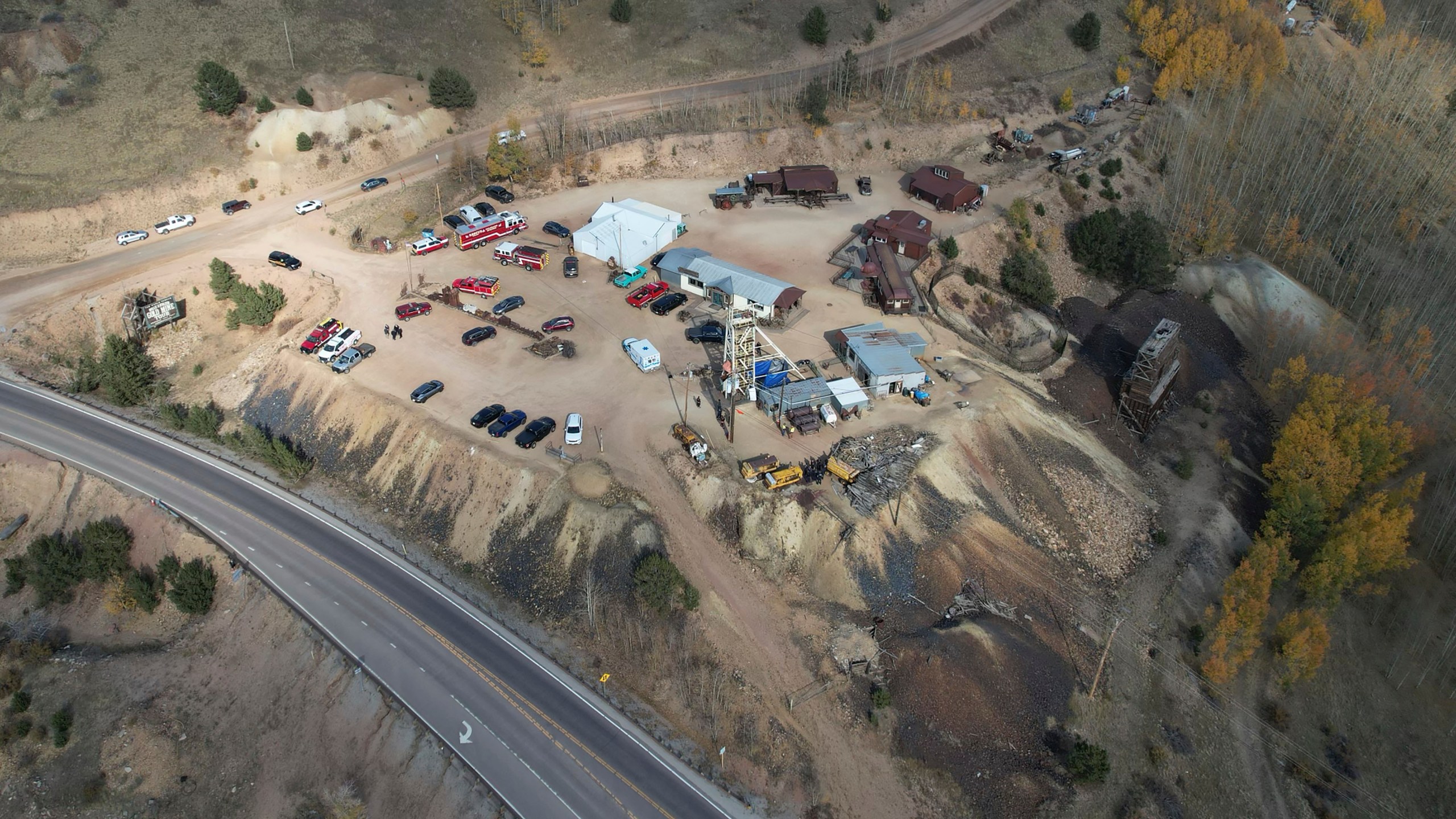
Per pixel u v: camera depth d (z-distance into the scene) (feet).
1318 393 344.28
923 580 281.74
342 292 395.55
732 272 393.09
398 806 229.86
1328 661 296.92
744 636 262.26
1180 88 562.66
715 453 305.32
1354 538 299.17
